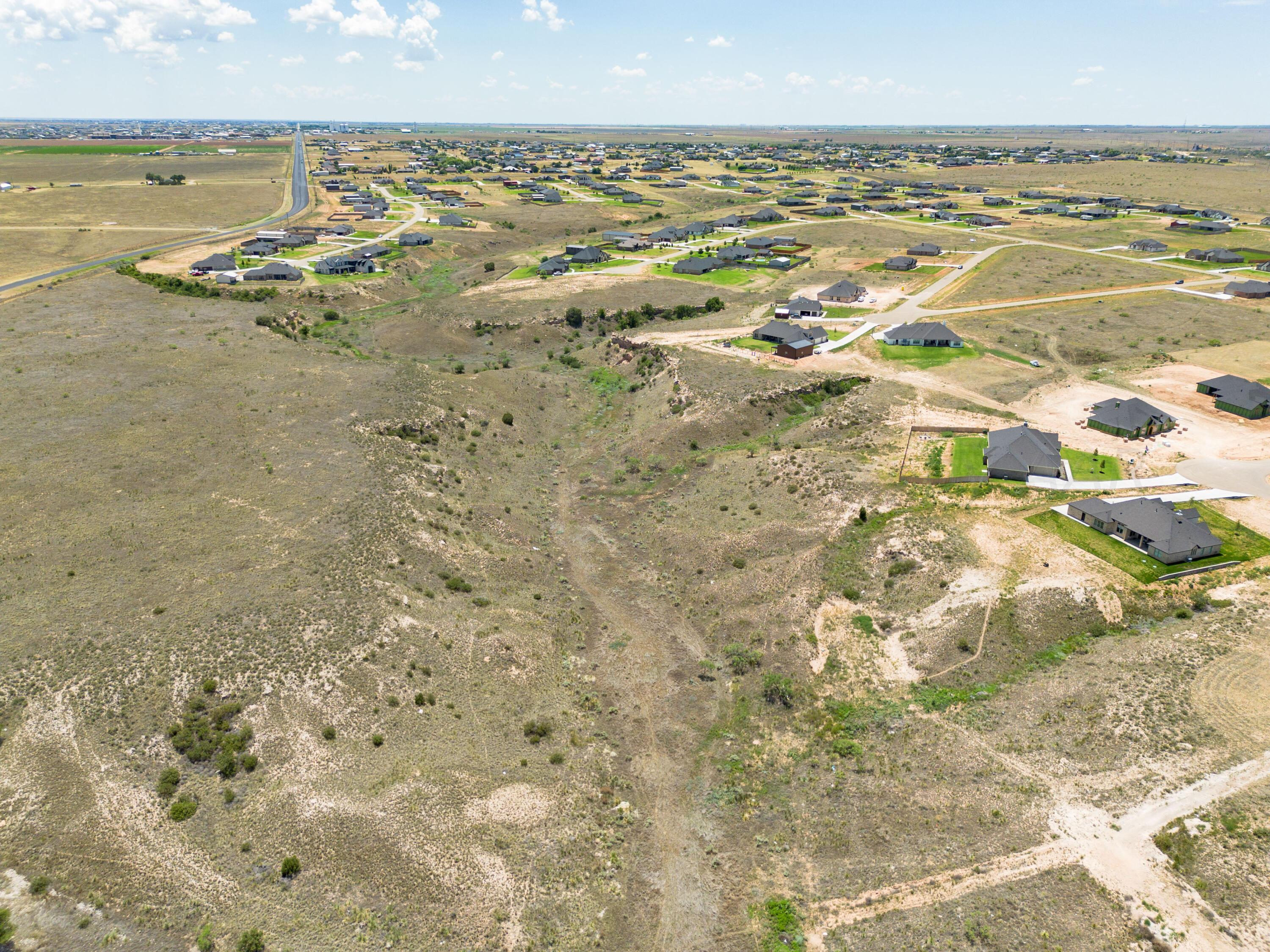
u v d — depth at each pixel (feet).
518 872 171.12
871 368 456.45
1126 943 146.82
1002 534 285.43
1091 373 442.09
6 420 348.38
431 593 254.68
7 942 146.20
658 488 357.61
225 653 213.66
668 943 159.63
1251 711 198.39
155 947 148.77
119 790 177.58
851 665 236.84
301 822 174.70
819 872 173.27
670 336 526.16
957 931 153.28
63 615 225.15
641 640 258.57
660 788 201.16
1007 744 199.72
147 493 293.64
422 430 368.68
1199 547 264.31
